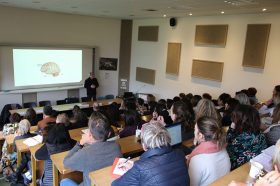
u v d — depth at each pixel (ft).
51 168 9.45
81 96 32.32
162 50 29.04
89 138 7.49
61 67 30.32
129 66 34.12
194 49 25.31
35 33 27.86
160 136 5.41
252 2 15.84
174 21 26.84
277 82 19.25
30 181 11.54
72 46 30.55
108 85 34.27
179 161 5.40
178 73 27.22
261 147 6.86
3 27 25.80
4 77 26.63
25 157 12.19
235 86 22.06
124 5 20.33
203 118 6.35
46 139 9.52
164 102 19.27
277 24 18.94
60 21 29.19
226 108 14.38
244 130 6.97
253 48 20.39
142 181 5.13
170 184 5.12
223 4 17.13
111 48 33.37
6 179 13.03
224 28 22.27
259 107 15.48
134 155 10.03
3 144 15.47
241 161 6.79
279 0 14.83
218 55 23.16
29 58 27.91
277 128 8.09
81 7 23.25
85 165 6.97
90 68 32.50
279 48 18.95
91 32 31.63
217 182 5.06
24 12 26.73
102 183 6.17
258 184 3.76
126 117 12.89
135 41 32.86
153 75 30.42
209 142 6.09
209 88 24.22
